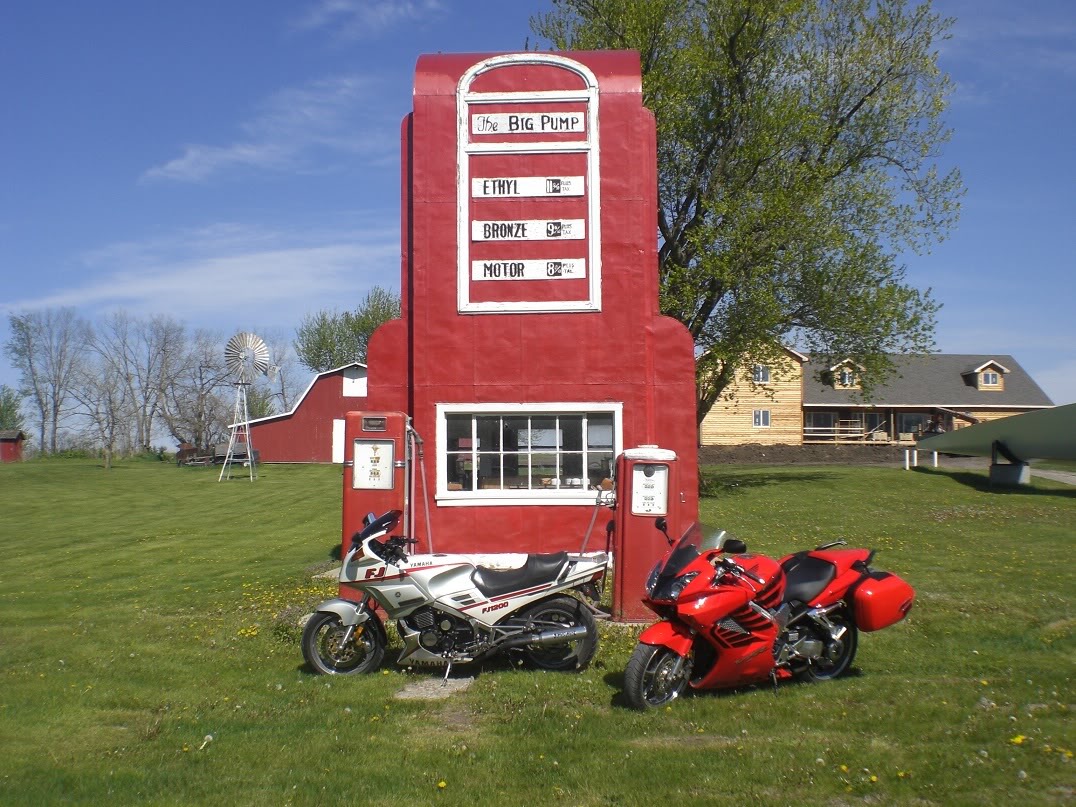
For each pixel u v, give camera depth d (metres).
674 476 10.27
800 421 55.06
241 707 7.23
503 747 6.16
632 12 27.52
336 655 8.32
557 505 13.02
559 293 12.99
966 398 58.56
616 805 5.12
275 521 24.36
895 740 6.02
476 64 13.14
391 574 7.99
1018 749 5.70
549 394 12.95
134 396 66.81
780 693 7.28
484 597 7.96
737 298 27.38
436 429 12.97
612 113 13.09
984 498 26.11
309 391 53.38
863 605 7.64
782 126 27.84
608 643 9.10
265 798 5.31
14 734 6.67
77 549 19.28
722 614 6.93
